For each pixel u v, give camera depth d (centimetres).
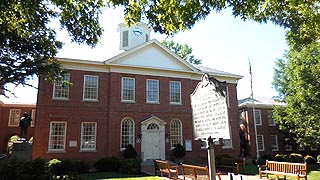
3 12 1041
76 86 2362
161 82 2670
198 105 808
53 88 2297
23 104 3378
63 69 1909
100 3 877
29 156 2095
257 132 3512
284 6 768
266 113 3650
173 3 716
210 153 711
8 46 1472
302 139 2481
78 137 2278
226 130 666
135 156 2302
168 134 2564
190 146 2622
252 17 795
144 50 2658
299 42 966
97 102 2398
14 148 2039
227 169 2031
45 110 2228
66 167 1811
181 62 2777
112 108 2416
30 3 1004
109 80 2478
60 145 2228
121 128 2416
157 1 759
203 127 770
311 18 809
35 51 1606
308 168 2355
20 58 1602
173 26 778
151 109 2562
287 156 2967
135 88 2552
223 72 3008
